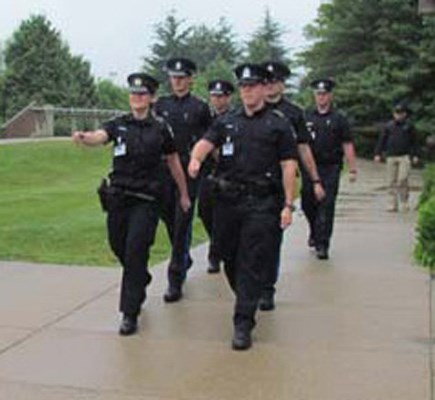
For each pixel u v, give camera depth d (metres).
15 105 55.06
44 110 37.03
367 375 5.88
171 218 8.05
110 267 9.55
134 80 6.90
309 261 10.18
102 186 7.01
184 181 7.38
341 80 37.03
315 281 8.97
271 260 6.77
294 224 13.32
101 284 8.66
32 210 15.07
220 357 6.27
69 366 6.07
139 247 6.85
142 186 6.91
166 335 6.84
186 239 8.07
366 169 29.03
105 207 7.00
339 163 10.38
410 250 11.02
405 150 15.87
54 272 9.25
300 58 40.28
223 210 6.65
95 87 58.62
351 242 11.77
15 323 7.17
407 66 35.03
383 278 9.13
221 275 9.19
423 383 5.71
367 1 36.84
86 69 58.72
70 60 57.91
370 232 12.85
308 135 8.46
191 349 6.46
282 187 6.69
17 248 10.71
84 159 27.16
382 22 35.62
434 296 8.25
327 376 5.86
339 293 8.38
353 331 6.98
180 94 8.29
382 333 6.92
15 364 6.11
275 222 6.64
